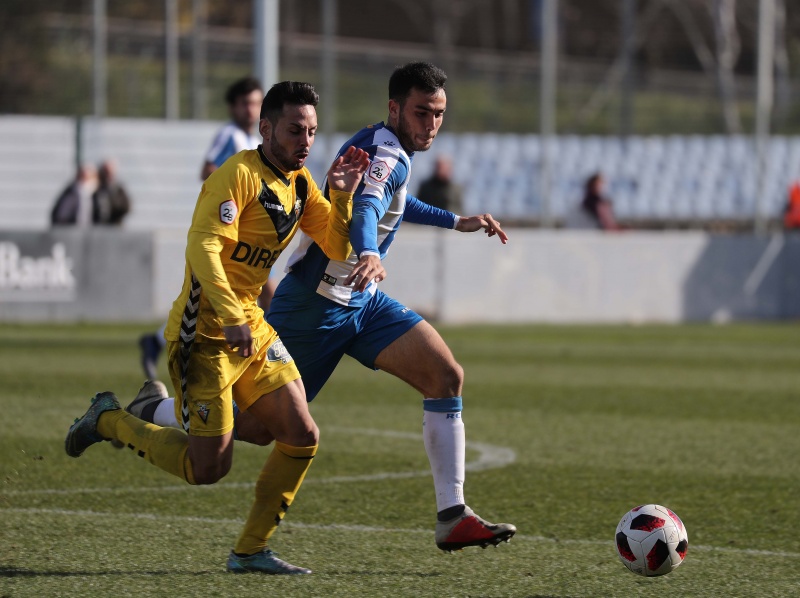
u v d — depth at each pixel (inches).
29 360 1737.2
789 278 2962.6
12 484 907.4
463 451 673.6
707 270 2881.4
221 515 808.3
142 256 2434.8
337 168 652.7
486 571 667.4
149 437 655.1
